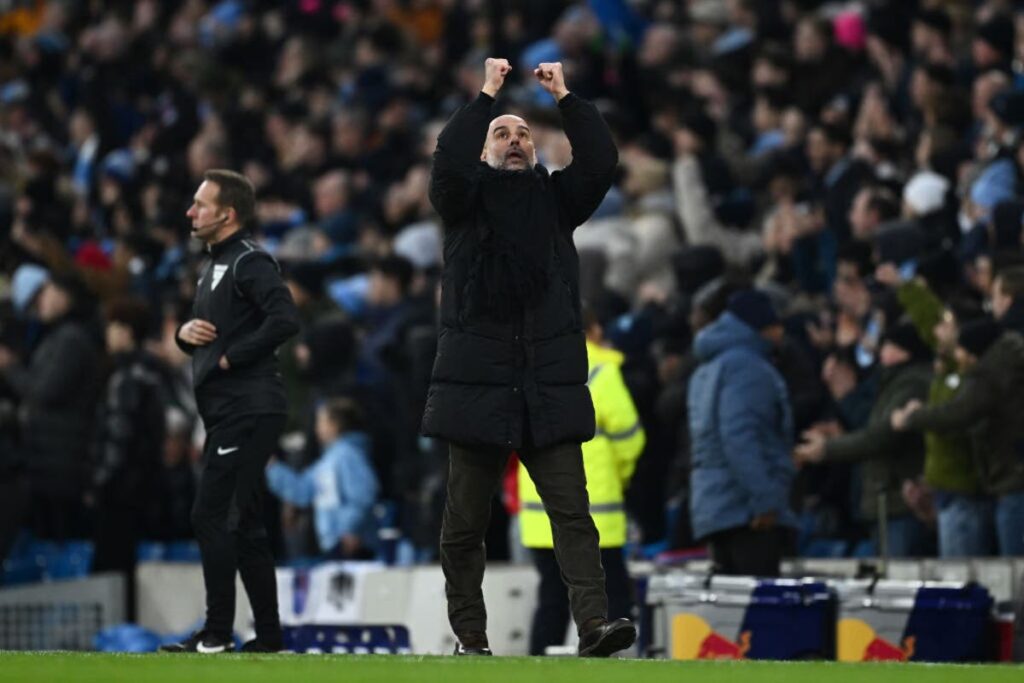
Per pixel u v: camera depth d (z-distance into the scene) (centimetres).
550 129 5556
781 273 4956
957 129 4991
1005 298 3975
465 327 2875
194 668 2386
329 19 8438
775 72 5953
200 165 7144
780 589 3700
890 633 3666
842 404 4278
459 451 2931
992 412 3853
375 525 4903
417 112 7450
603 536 3831
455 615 3006
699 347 3906
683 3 7194
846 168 4897
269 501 5006
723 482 3862
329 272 5978
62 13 9381
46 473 5022
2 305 5881
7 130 8306
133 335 5041
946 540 3978
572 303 2906
